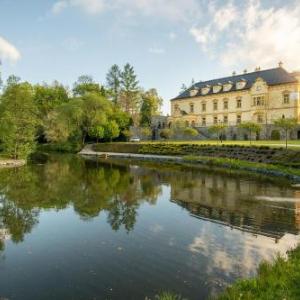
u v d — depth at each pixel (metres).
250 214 16.33
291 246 11.71
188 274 9.59
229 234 13.20
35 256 11.22
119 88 105.25
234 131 68.44
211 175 31.38
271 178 28.56
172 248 11.71
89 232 13.73
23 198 20.52
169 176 31.00
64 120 70.00
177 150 55.12
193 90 89.50
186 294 8.45
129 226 14.52
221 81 85.25
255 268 9.91
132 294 8.52
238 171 34.25
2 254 11.43
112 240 12.68
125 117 86.38
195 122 85.88
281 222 14.84
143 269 10.02
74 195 21.56
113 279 9.38
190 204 18.75
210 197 20.69
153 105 98.44
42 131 79.00
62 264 10.51
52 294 8.63
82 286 9.02
